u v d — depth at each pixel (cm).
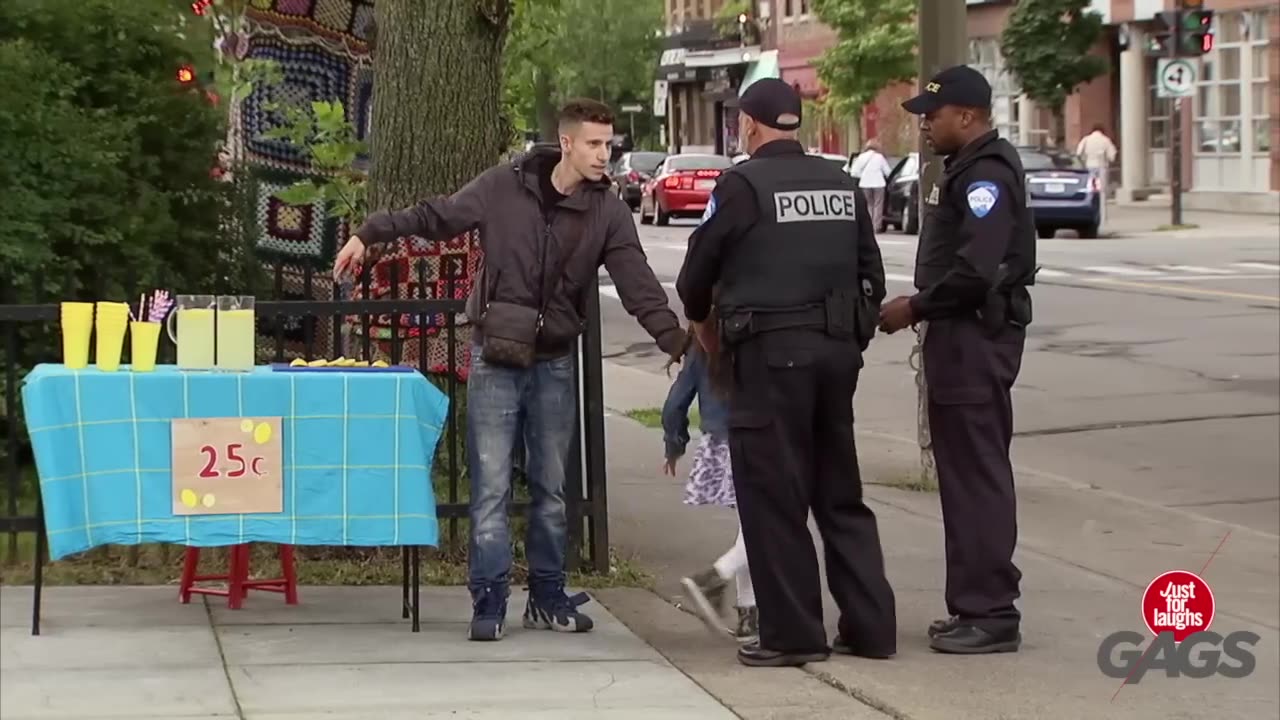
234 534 609
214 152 963
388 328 798
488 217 625
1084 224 2984
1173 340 1711
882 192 3334
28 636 619
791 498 615
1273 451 1203
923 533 908
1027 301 654
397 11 802
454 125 802
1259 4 3525
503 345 620
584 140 618
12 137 844
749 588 651
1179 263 2484
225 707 546
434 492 722
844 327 607
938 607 744
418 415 623
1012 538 661
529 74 1089
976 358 646
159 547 738
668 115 6438
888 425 1312
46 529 608
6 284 844
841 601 641
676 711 562
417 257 794
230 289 990
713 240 605
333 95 1119
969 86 635
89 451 596
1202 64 3741
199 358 611
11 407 689
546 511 652
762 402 607
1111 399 1402
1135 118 3941
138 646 612
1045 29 3766
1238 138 3641
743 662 622
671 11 6719
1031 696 602
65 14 886
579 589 737
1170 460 1175
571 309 632
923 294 638
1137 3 3841
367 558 750
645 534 859
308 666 596
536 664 611
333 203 936
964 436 652
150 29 920
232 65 1043
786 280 603
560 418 644
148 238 891
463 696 569
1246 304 1966
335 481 617
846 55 4109
